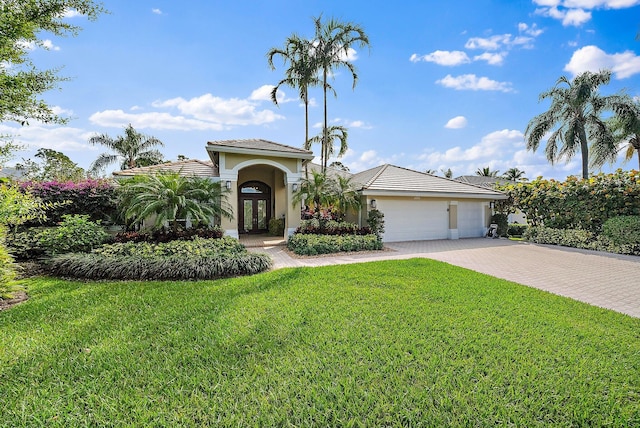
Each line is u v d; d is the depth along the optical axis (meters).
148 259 8.22
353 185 16.94
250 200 20.48
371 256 11.95
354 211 16.20
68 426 2.69
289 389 3.17
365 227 14.83
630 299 6.56
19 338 4.37
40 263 9.12
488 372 3.48
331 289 6.75
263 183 20.72
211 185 12.62
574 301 6.14
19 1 7.10
